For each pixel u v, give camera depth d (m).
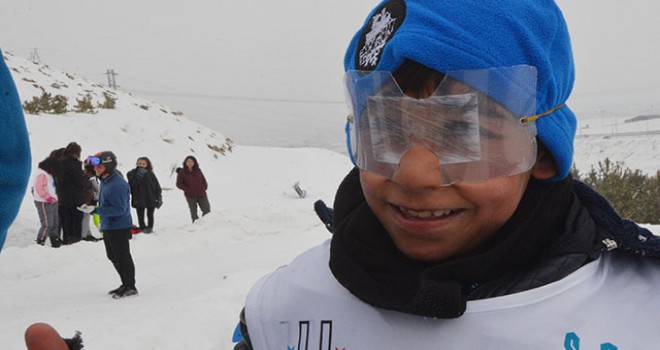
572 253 0.98
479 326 0.97
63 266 8.23
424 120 0.94
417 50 0.93
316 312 1.16
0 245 0.95
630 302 0.96
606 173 10.72
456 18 0.94
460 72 0.92
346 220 1.20
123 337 4.04
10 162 0.91
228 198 21.33
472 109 0.92
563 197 1.04
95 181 10.84
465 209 0.97
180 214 15.95
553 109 1.01
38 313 5.30
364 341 1.08
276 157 29.03
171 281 6.94
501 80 0.92
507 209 0.98
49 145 20.55
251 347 1.26
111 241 6.05
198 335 4.22
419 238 1.00
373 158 1.00
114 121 25.03
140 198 11.60
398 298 1.02
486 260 0.97
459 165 0.94
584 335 0.94
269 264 7.97
